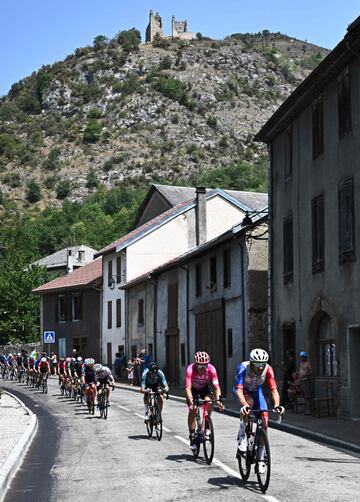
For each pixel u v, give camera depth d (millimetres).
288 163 26406
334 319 21328
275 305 27344
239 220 50969
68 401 31891
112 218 147875
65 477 11961
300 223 24750
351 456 13766
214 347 34062
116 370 49531
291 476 11414
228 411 24016
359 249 19812
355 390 20188
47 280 73812
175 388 39125
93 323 58562
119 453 14594
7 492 10773
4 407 28469
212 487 10469
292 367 23953
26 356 49406
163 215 53906
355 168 20250
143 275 46219
